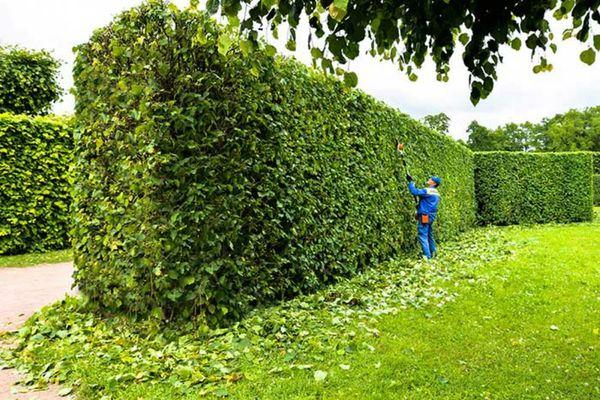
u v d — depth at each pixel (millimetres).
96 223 4879
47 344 4117
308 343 3889
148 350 3795
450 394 3080
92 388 3166
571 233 13102
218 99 4508
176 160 4238
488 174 16953
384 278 6668
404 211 9094
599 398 3061
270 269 5066
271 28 2775
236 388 3100
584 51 2918
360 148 7395
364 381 3230
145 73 4367
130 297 4445
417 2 2830
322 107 6336
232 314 4469
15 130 9953
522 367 3562
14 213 9953
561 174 17203
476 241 11906
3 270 8438
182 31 4348
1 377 3455
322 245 6082
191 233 4242
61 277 7742
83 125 5191
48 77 14125
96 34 5004
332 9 1853
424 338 4180
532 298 5582
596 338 4230
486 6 2883
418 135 10242
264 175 5000
